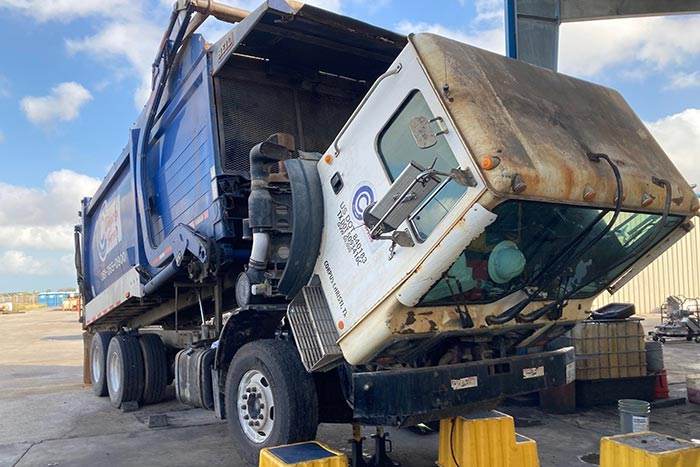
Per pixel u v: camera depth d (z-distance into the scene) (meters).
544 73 4.75
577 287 4.93
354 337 4.50
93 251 11.70
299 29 5.95
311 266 4.99
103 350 10.09
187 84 7.21
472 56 4.35
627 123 4.92
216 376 5.97
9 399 10.22
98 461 6.32
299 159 5.20
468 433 5.02
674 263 26.89
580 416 7.84
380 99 4.50
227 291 7.67
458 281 4.23
